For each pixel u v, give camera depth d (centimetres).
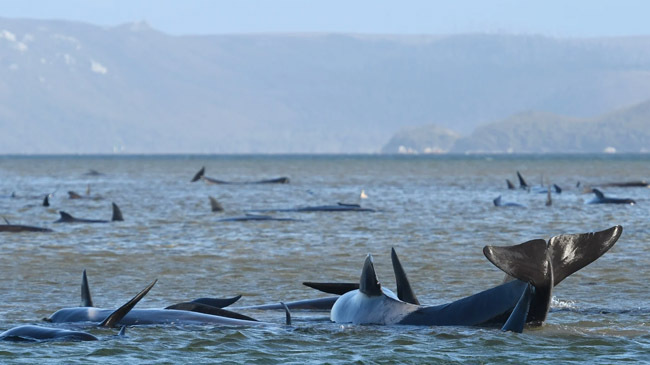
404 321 4491
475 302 4447
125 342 4200
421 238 9569
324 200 17238
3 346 4106
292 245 8894
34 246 8806
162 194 19300
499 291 4412
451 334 4281
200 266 7288
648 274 6656
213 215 13062
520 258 3994
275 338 4306
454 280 6412
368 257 4647
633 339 4269
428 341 4181
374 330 4425
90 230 10575
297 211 13625
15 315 5047
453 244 8950
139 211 13938
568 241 4072
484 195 18412
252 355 3991
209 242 9212
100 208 14950
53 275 6750
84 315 4681
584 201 16212
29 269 7088
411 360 3888
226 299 4950
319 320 4806
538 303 4222
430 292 5872
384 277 6719
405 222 11656
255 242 9194
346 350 4066
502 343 4116
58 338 4234
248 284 6312
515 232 10250
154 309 4734
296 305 5262
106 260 7688
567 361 3847
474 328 4369
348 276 6719
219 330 4469
